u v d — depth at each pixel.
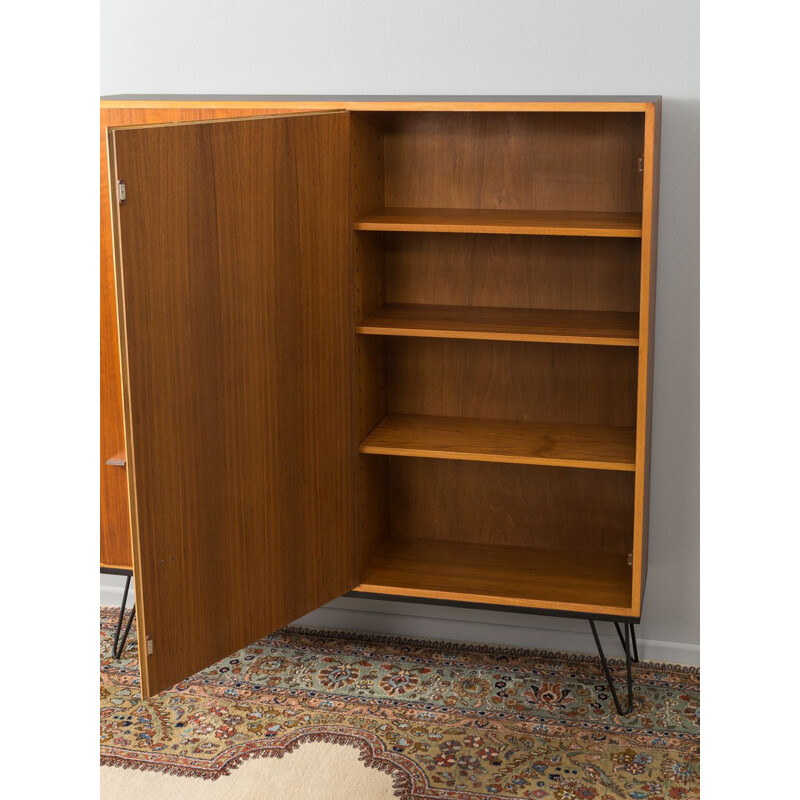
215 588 2.32
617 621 2.57
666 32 2.57
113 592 3.29
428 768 2.46
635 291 2.69
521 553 2.91
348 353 2.55
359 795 2.36
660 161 2.63
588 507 2.88
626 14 2.59
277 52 2.83
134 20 2.89
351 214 2.48
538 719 2.67
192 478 2.21
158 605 2.19
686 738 2.58
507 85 2.71
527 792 2.37
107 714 2.69
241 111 2.45
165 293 2.07
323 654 3.00
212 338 2.19
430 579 2.74
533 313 2.71
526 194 2.71
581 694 2.78
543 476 2.89
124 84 2.94
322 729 2.62
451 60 2.72
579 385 2.80
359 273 2.57
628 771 2.44
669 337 2.73
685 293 2.70
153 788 2.38
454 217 2.58
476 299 2.80
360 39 2.77
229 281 2.20
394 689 2.81
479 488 2.95
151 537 2.15
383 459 2.94
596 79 2.64
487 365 2.84
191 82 2.90
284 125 2.25
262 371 2.32
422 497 2.99
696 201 2.63
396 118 2.73
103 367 2.65
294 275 2.35
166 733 2.61
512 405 2.86
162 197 2.02
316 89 2.83
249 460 2.34
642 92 2.62
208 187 2.11
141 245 2.00
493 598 2.63
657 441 2.80
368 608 3.14
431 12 2.71
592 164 2.65
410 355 2.88
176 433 2.15
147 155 1.98
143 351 2.05
